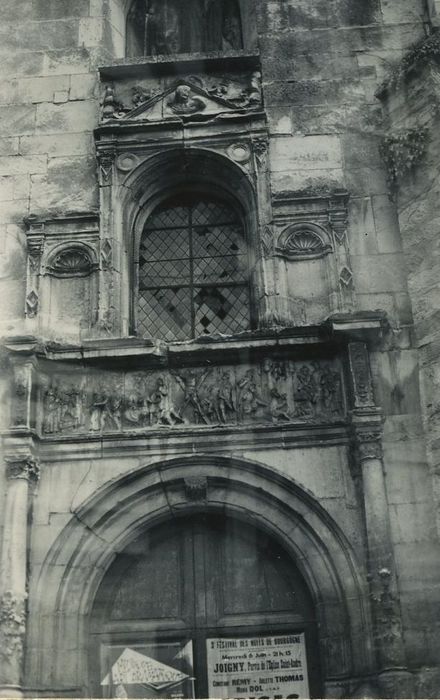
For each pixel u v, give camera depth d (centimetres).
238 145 1251
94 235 1212
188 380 1116
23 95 1315
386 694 928
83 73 1327
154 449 1084
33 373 1105
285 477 1059
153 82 1305
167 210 1285
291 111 1275
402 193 1175
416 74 1202
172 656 1028
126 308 1186
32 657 989
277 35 1330
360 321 1096
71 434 1093
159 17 1427
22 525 1033
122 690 1007
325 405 1095
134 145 1255
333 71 1300
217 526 1095
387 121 1233
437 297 1098
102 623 1044
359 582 1005
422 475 1039
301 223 1202
